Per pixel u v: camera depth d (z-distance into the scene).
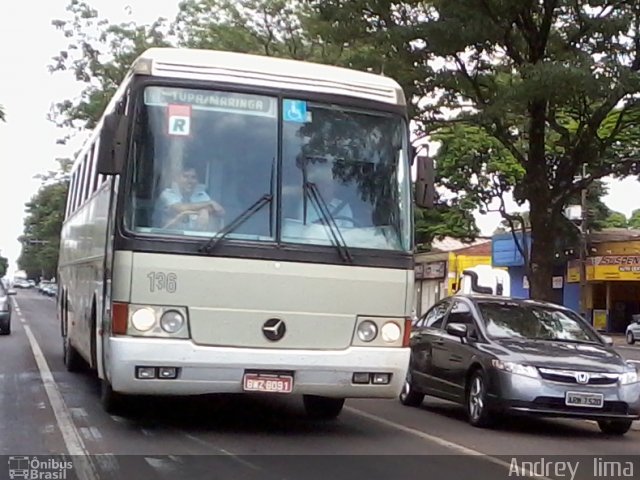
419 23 16.77
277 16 28.56
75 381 13.73
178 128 8.70
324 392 8.88
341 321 8.83
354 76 9.36
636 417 10.66
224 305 8.52
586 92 15.50
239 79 8.93
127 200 8.48
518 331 11.71
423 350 12.78
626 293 45.03
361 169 9.13
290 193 8.83
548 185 18.72
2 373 14.83
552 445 9.96
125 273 8.37
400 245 9.12
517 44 17.81
